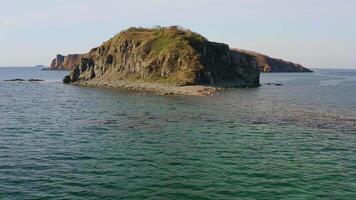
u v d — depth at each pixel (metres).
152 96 89.81
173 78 121.94
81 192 24.20
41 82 159.50
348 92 105.88
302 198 23.69
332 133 44.59
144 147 36.72
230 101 78.69
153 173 28.23
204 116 57.16
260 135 43.16
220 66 140.75
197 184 25.84
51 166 29.86
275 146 37.78
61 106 70.50
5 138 40.28
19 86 132.12
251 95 93.88
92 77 156.38
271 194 24.20
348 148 37.25
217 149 36.22
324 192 24.78
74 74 157.25
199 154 34.22
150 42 144.50
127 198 23.22
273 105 72.25
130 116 56.94
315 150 36.31
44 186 25.25
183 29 159.38
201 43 138.12
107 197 23.38
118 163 30.91
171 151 35.22
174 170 29.08
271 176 27.83
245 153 34.81
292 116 57.94
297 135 43.28
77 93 101.31
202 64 126.69
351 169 30.02
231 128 47.38
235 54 150.88
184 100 80.19
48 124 49.53
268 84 146.12
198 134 43.44
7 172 28.16
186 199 23.16
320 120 54.16
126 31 166.25
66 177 27.12
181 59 127.62
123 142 38.84
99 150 35.28
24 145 37.03
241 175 27.97
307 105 72.81
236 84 131.12
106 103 75.00
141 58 139.88
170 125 49.22
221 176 27.67
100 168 29.44
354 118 56.44
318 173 28.77
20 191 24.31
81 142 38.66
